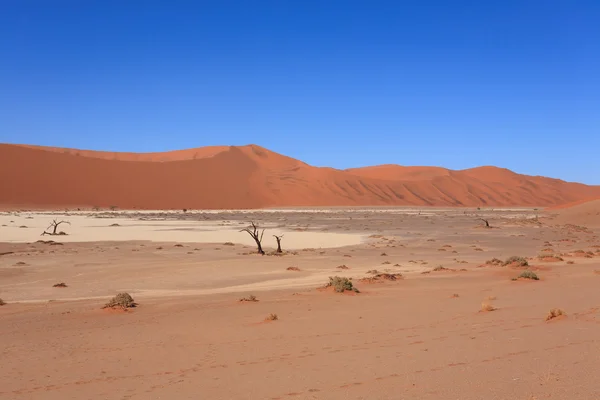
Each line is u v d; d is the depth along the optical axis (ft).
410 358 29.76
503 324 38.17
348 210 541.75
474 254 135.54
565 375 24.63
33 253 137.08
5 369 31.68
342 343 34.94
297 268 103.45
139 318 49.98
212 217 367.45
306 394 24.31
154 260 122.31
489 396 22.35
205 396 24.88
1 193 490.49
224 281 89.61
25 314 55.77
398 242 177.47
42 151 570.87
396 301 54.29
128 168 591.37
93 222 286.66
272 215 411.13
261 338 37.96
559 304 46.50
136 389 26.61
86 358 33.96
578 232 225.35
